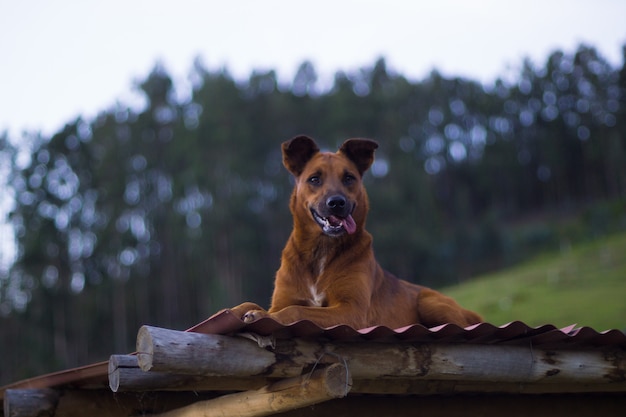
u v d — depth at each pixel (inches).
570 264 2298.2
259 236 2613.2
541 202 3754.9
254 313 179.6
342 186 263.1
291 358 176.4
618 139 3602.4
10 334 2217.0
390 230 2628.0
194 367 165.0
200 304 2470.5
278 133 2997.0
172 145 2696.9
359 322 240.4
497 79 3944.4
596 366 213.5
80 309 2314.2
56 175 2524.6
